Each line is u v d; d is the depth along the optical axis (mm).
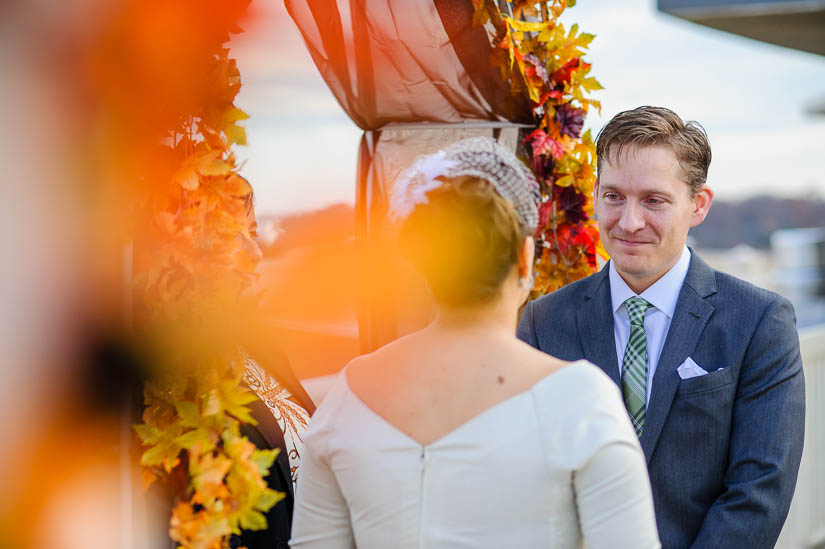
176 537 1459
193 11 1168
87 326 1035
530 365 1264
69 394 1012
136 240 1457
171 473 1537
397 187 1370
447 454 1211
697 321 1915
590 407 1224
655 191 1849
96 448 1050
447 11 2230
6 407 968
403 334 2338
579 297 2115
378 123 2303
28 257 989
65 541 1004
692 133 1893
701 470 1857
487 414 1219
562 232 2541
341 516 1373
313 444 1360
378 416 1288
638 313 1976
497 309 1318
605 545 1193
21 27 975
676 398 1864
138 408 1466
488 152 1330
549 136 2430
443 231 1277
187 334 1477
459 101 2396
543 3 2477
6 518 966
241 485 1504
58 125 1017
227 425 1518
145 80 1171
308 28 2098
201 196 1536
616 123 1919
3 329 971
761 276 16500
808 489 4035
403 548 1222
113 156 1123
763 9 4305
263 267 1639
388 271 2340
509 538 1186
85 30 1024
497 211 1278
